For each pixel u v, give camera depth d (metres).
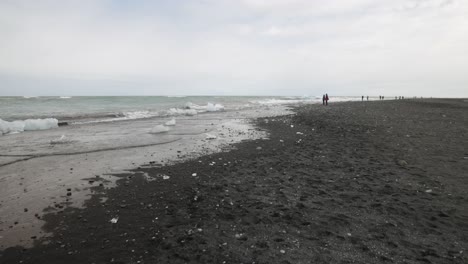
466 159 8.76
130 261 3.82
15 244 4.26
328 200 5.83
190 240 4.33
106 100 42.91
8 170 8.04
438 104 35.62
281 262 3.74
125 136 14.14
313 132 15.06
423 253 3.92
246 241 4.30
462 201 5.66
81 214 5.30
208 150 10.97
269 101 66.69
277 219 5.01
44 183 6.99
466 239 4.29
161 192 6.43
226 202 5.79
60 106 30.86
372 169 7.89
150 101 47.38
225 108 40.69
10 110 25.02
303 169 8.09
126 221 5.01
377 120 18.84
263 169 8.21
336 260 3.78
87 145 11.76
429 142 11.34
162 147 11.55
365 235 4.43
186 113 28.31
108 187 6.76
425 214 5.12
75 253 4.04
